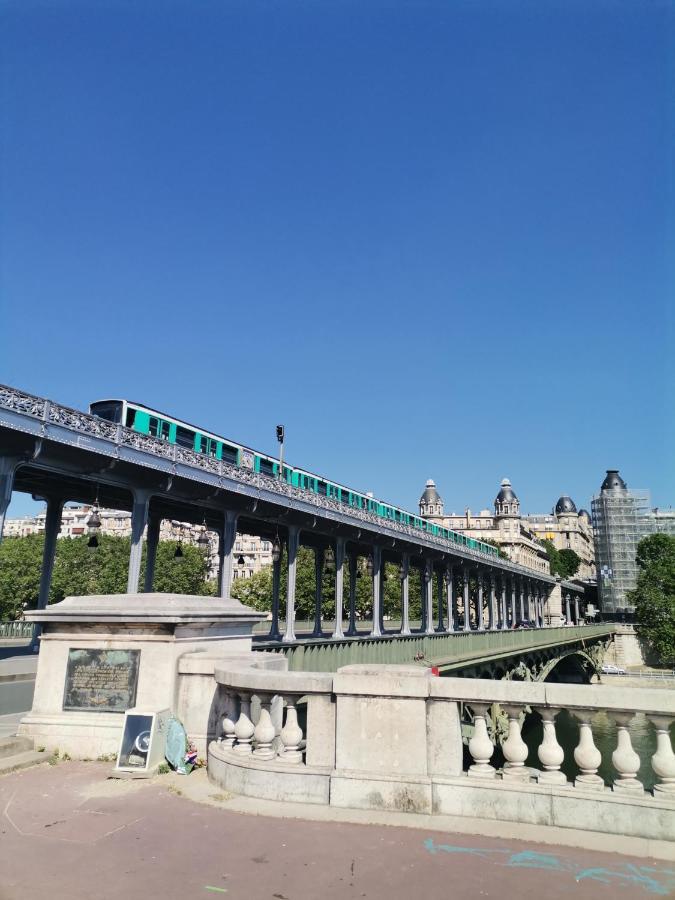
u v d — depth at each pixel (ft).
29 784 25.93
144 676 30.22
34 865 18.13
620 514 419.54
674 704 20.90
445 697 23.18
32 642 97.35
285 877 17.42
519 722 23.00
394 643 120.98
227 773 25.26
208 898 16.21
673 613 315.99
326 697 24.38
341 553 152.15
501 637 174.19
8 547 274.36
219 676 27.78
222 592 114.32
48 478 106.42
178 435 111.45
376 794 22.75
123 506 128.16
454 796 22.21
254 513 124.67
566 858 18.72
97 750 29.58
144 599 32.12
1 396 74.59
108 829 20.95
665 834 20.15
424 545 190.80
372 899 16.17
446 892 16.56
